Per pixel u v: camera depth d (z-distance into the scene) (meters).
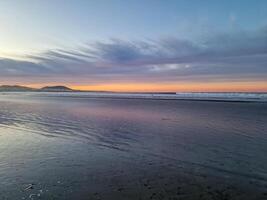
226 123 18.33
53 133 14.23
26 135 13.62
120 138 12.81
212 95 96.12
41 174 7.45
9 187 6.50
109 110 30.19
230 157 9.22
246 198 5.86
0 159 9.01
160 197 5.91
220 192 6.18
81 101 56.88
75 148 10.67
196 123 18.39
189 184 6.69
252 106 38.12
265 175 7.32
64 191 6.25
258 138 12.59
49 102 51.09
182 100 62.53
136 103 48.19
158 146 11.02
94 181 6.89
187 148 10.66
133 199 5.82
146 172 7.63
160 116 23.25
